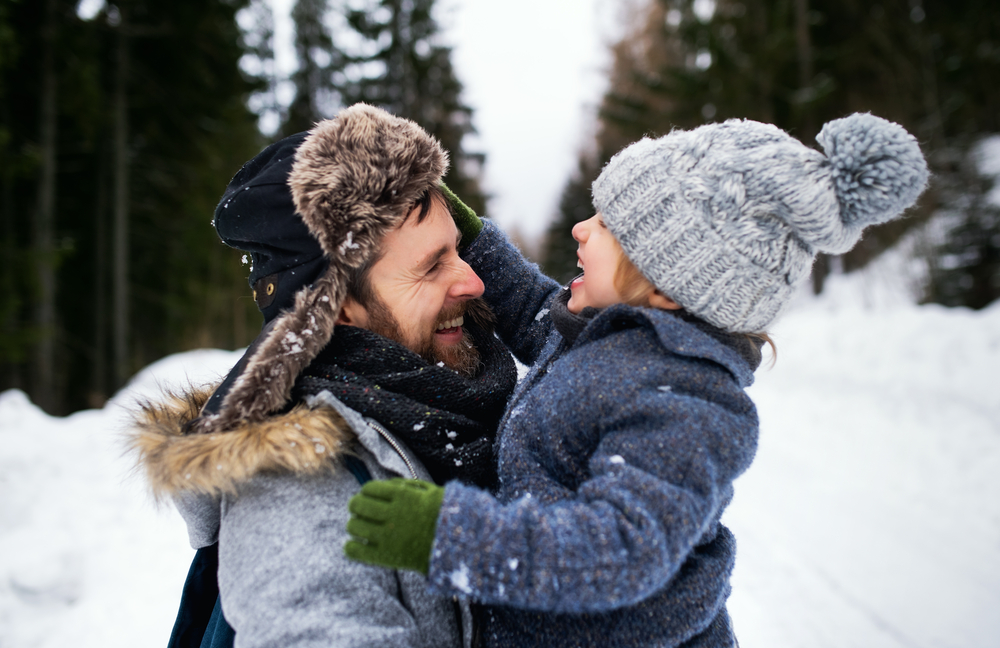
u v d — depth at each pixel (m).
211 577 1.21
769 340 1.24
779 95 15.09
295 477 0.97
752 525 3.96
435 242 1.23
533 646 0.96
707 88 15.41
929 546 3.59
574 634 0.95
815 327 9.38
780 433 6.27
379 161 1.11
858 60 15.38
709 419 0.94
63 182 10.46
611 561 0.77
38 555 2.90
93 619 2.70
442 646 0.98
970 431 5.08
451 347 1.34
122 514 3.61
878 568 3.33
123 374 10.50
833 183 1.04
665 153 1.16
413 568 0.80
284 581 0.84
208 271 16.09
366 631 0.81
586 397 1.03
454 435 1.13
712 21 15.62
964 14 15.57
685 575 1.02
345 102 18.78
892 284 13.02
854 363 7.72
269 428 0.94
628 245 1.17
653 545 0.79
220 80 11.22
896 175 1.00
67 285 10.84
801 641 2.68
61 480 3.87
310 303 1.07
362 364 1.11
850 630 2.76
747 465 0.97
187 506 1.08
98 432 4.61
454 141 18.16
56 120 9.66
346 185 1.08
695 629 0.99
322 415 0.98
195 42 10.23
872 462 5.09
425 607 0.97
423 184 1.18
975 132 13.59
